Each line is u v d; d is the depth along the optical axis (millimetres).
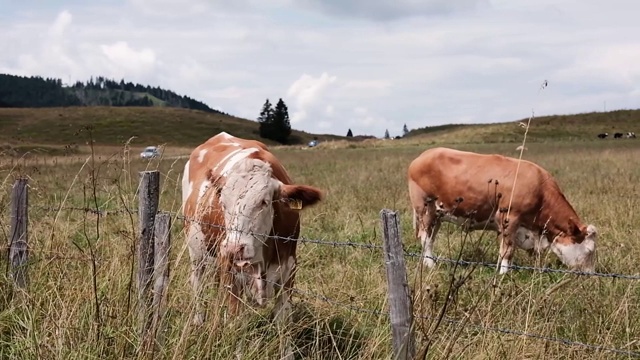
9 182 6969
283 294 5426
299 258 7352
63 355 4191
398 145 61969
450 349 4078
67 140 84625
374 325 5195
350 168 24156
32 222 6957
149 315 4492
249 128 115062
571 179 17031
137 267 5059
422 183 9188
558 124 91438
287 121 113938
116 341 4359
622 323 5020
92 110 108062
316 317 5207
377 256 7727
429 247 8961
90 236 7594
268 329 4703
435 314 4391
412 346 3795
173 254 5676
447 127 125562
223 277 4828
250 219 5074
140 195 4773
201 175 6262
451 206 8945
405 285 3740
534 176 8438
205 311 4801
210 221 5465
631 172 18844
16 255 5598
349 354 4855
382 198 12969
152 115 107625
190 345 4262
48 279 5453
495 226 8805
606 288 5996
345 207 11750
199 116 114625
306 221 10250
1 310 5207
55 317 4652
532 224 8516
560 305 5500
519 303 5195
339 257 7938
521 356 4238
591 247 8156
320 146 62750
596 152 34344
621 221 9898
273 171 5898
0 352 4625
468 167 8781
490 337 4422
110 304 4656
